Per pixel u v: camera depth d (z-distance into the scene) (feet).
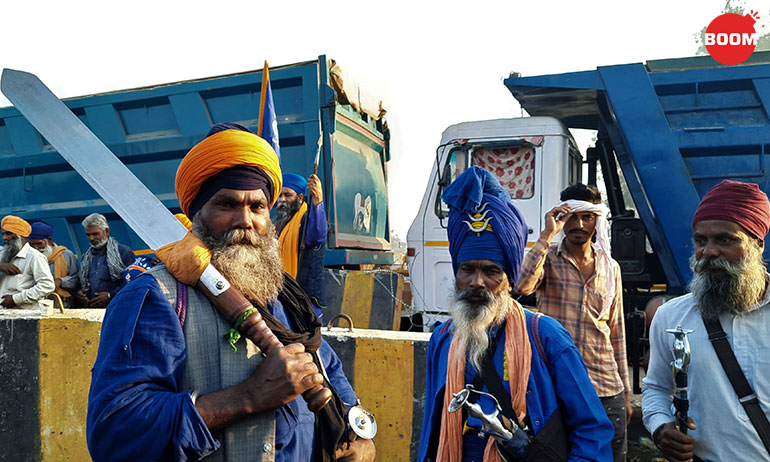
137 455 3.79
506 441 5.16
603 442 5.22
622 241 17.24
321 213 12.48
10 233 16.40
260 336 4.22
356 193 21.04
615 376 9.76
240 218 4.47
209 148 4.40
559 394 5.50
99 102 20.77
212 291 4.21
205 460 4.06
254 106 19.54
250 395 4.04
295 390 4.08
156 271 4.35
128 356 3.99
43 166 22.53
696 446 6.29
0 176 23.21
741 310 6.17
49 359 10.04
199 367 4.19
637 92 17.33
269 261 4.60
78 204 22.36
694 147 16.94
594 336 9.78
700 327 6.46
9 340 10.11
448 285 18.89
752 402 6.00
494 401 5.41
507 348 5.60
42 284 16.44
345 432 4.88
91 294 17.87
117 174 4.77
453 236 5.93
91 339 10.01
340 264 19.21
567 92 18.22
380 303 19.51
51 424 9.96
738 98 17.04
